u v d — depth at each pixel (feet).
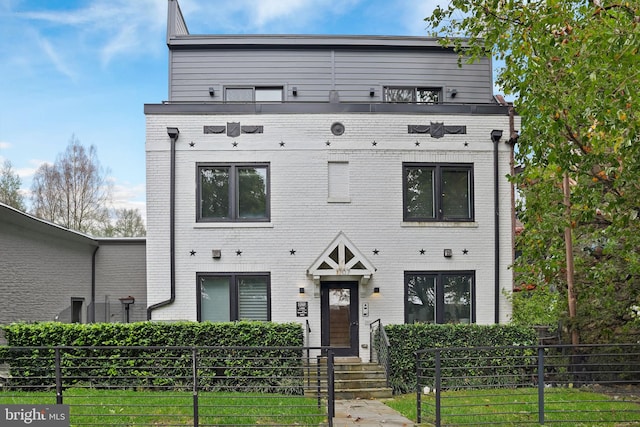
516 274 47.32
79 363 38.14
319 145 46.93
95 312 58.85
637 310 37.68
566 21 28.55
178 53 51.06
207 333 40.06
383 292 46.29
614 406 31.37
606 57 23.85
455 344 42.47
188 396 32.37
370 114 47.34
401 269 46.60
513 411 30.07
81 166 127.54
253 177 46.91
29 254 47.47
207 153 46.42
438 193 47.34
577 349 41.57
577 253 42.04
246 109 46.91
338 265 44.96
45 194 125.70
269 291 45.83
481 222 47.34
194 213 45.98
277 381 39.55
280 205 46.44
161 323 39.91
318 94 51.19
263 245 46.09
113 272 60.29
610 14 25.99
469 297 47.09
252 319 45.78
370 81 51.67
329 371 26.43
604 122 24.56
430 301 46.83
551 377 41.93
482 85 52.21
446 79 52.08
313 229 46.39
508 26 33.01
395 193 47.01
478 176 47.62
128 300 57.47
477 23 35.96
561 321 42.68
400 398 38.63
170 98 50.39
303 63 51.52
